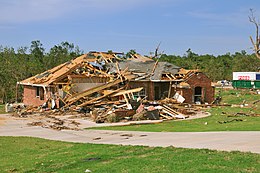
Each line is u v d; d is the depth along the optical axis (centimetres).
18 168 1275
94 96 3678
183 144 1475
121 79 3912
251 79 7231
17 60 5512
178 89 4188
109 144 1628
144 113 2900
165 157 1204
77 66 4034
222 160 1088
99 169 1116
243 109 3694
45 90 3791
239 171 956
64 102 3519
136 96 3997
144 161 1164
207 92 4338
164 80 4153
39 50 6562
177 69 4494
